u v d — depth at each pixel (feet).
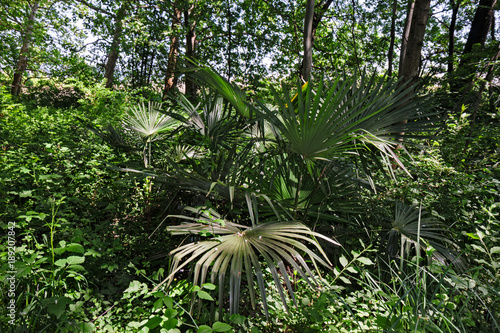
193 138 13.82
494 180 12.12
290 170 9.68
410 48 16.67
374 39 48.75
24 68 42.68
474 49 19.86
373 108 8.56
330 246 9.89
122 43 41.57
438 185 12.35
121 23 41.63
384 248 9.44
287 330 7.32
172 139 13.60
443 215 10.53
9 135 16.40
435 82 22.27
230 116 10.73
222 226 7.40
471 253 9.31
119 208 11.35
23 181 10.98
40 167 11.56
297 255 6.52
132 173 9.61
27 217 7.19
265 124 10.93
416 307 6.34
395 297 6.98
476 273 7.45
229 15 45.09
